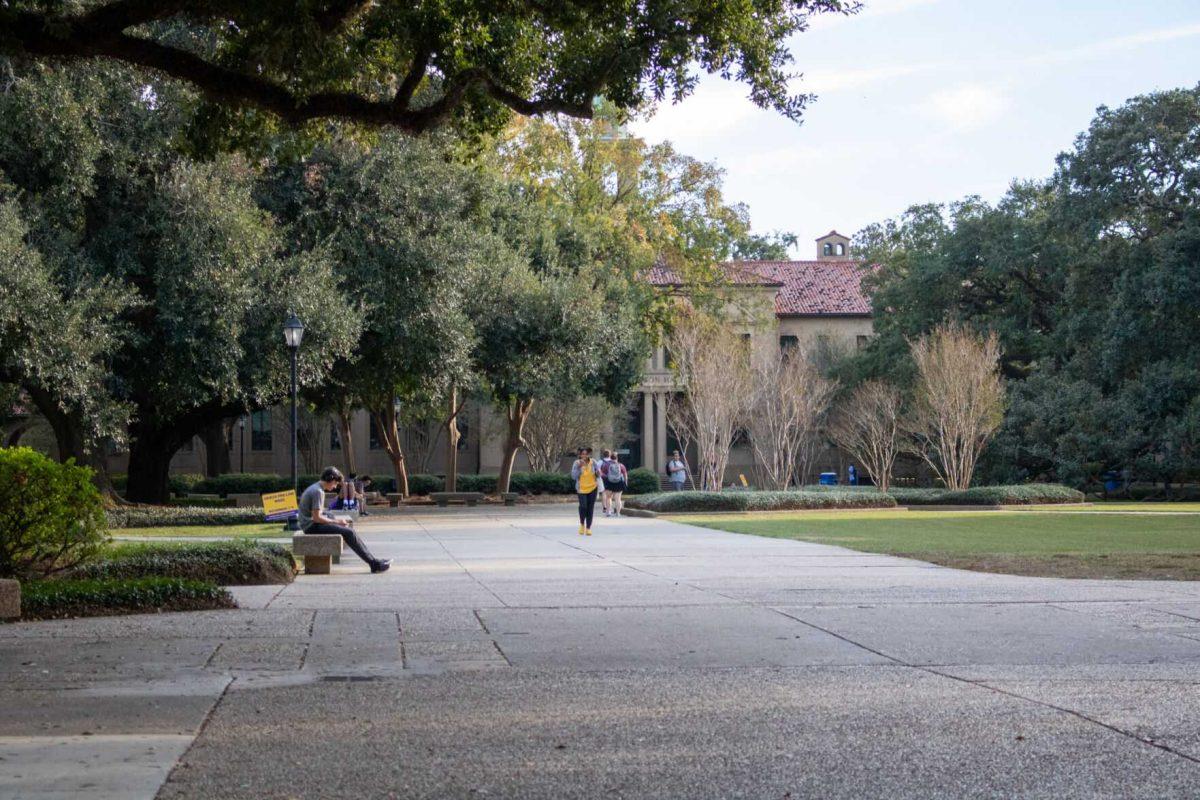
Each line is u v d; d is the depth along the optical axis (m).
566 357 37.38
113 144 25.75
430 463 60.16
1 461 10.98
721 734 5.35
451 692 6.39
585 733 5.38
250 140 13.05
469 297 34.88
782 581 12.71
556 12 11.12
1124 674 6.88
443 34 11.45
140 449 33.31
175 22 21.33
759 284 50.72
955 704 6.01
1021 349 51.50
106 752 5.00
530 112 12.20
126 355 26.72
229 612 10.16
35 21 10.30
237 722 5.61
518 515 32.19
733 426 47.19
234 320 26.30
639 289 44.12
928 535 21.56
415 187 30.25
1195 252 41.09
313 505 14.64
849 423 48.09
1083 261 45.91
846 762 4.83
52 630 8.98
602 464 32.12
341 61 12.17
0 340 23.03
